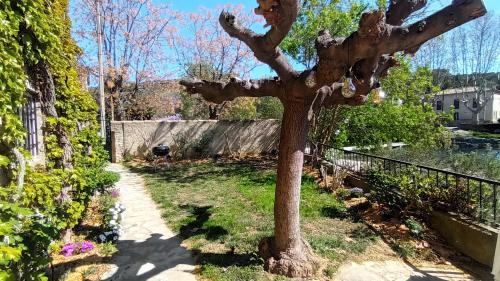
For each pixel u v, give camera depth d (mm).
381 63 3115
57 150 4234
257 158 13203
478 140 17172
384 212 5410
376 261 3961
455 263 4035
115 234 4555
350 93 3291
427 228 4867
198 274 3598
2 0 2768
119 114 17062
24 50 3414
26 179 3395
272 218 5316
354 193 6449
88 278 3496
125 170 10633
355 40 2344
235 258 3904
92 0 15938
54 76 4770
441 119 10406
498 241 2625
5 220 2236
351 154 8180
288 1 2295
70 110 5301
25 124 4516
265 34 2896
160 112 19656
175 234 4809
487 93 36594
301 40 9859
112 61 16641
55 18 4234
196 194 7133
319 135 10641
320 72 2848
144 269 3723
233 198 6707
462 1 2072
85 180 5121
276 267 3547
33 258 2566
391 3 2936
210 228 4910
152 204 6477
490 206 4422
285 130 3605
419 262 4004
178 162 12172
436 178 5129
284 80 3471
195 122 13578
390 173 6195
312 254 3814
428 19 2156
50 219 3549
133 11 17266
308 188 7156
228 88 3623
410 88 10156
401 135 9969
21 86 2924
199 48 17750
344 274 3613
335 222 5145
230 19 2924
